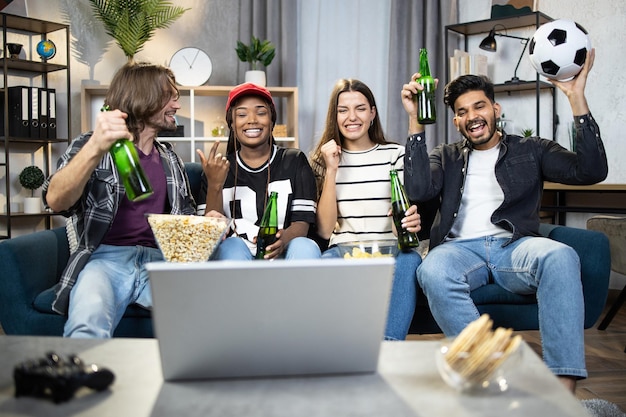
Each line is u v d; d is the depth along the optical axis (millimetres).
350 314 940
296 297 918
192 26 4941
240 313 916
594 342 3033
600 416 1891
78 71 4711
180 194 2195
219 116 5004
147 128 2152
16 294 1915
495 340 894
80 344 1129
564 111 4340
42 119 4289
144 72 2129
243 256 2002
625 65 4090
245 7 4859
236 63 5000
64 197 1832
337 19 4957
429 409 839
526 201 2273
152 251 2072
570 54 2100
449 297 1982
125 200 2074
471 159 2371
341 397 882
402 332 2080
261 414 821
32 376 868
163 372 938
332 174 2330
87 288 1804
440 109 4672
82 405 852
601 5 4148
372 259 922
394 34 4707
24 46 4500
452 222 2299
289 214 2305
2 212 4410
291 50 4832
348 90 2441
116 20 4270
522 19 4211
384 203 2398
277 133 4621
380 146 2492
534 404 856
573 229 2211
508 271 2096
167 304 901
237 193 2312
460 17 4676
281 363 958
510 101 4516
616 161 4160
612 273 4262
